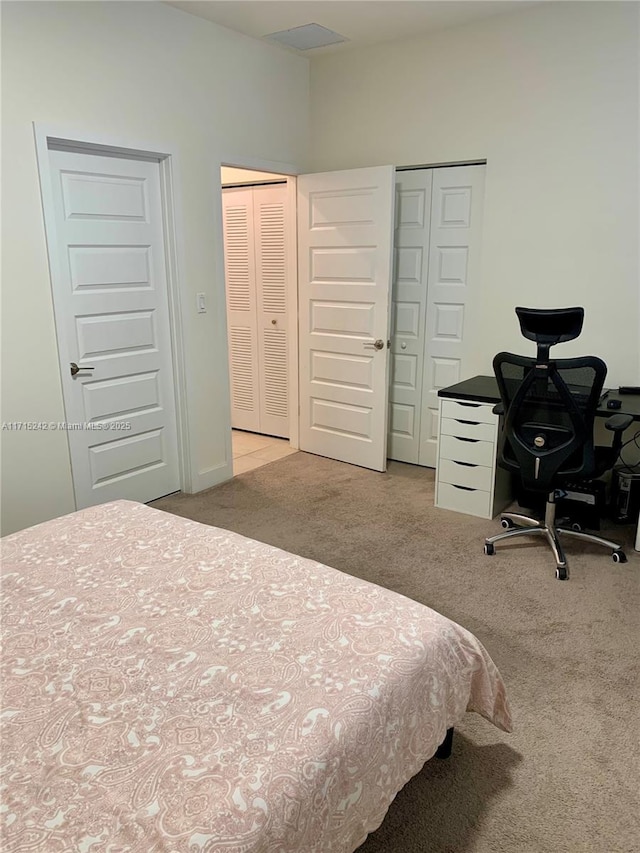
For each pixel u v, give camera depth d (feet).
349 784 3.86
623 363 11.25
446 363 13.53
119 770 3.49
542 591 8.79
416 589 8.87
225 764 3.53
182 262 11.62
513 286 12.10
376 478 13.52
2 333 9.04
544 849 4.98
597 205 10.98
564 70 10.81
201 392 12.50
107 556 5.93
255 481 13.38
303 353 14.71
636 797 5.46
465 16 11.23
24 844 3.04
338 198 13.16
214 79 11.67
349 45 12.80
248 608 5.06
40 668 4.33
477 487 11.28
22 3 8.62
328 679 4.24
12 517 9.65
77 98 9.48
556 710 6.50
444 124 12.30
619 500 10.94
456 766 5.82
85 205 10.14
